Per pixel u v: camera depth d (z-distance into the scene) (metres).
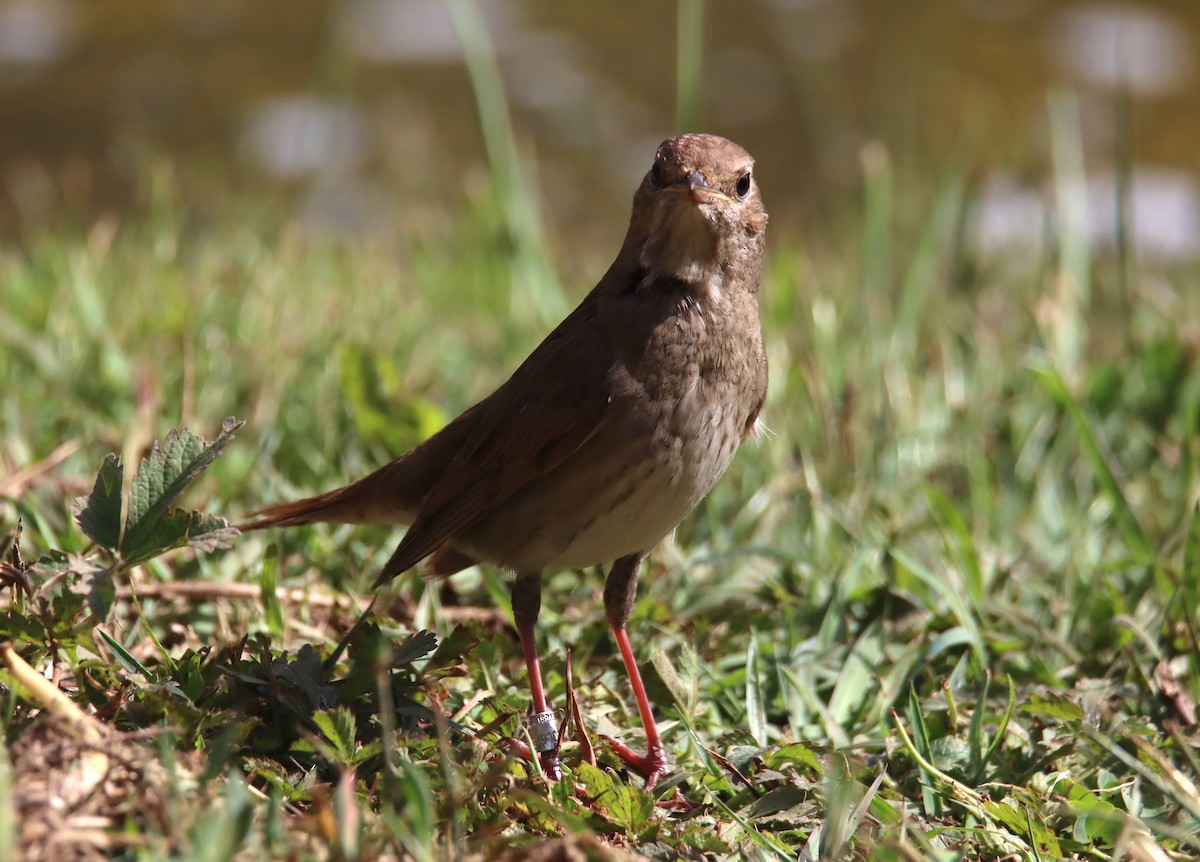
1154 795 7.54
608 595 8.63
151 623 8.49
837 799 6.54
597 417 8.09
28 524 9.42
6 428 11.01
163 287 14.37
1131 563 9.82
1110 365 12.48
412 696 7.54
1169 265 18.78
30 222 20.41
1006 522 10.99
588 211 24.48
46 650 6.84
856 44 30.58
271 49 29.95
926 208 18.69
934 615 9.30
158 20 31.36
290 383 12.09
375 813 6.44
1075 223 15.66
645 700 8.17
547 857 6.01
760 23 31.62
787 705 8.44
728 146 8.51
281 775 6.53
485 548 8.59
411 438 11.19
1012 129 26.33
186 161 24.23
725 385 8.27
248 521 9.74
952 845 6.89
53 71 28.66
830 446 11.65
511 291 15.90
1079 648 9.30
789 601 9.59
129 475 10.12
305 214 20.88
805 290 15.65
